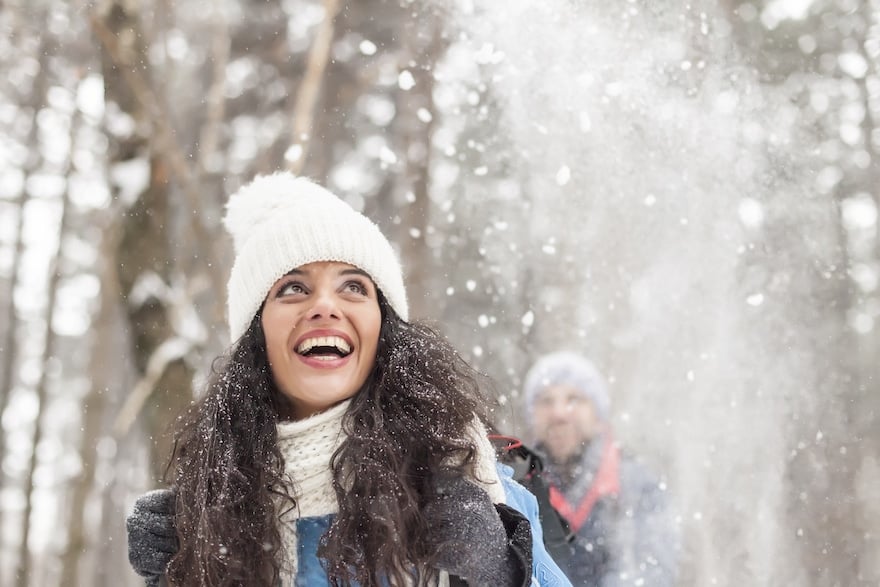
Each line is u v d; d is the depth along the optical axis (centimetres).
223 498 163
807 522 579
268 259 175
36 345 1642
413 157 749
